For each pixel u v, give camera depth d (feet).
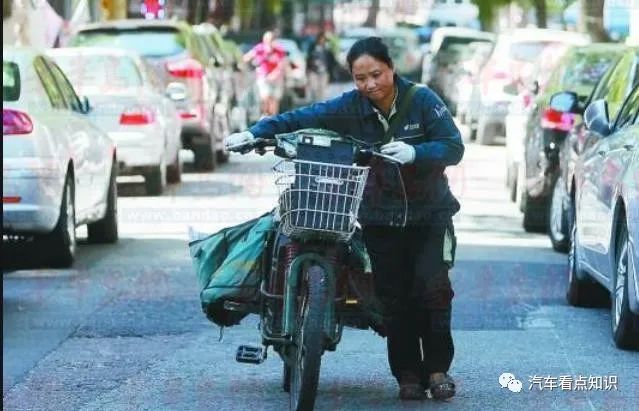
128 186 181.88
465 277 115.44
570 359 84.12
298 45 257.96
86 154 125.59
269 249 69.82
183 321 96.63
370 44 68.69
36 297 105.60
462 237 141.28
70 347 87.97
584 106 128.06
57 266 119.85
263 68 241.76
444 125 68.85
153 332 92.89
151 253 129.39
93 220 130.11
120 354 85.97
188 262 123.54
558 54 187.21
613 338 88.17
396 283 71.56
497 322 96.37
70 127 121.08
